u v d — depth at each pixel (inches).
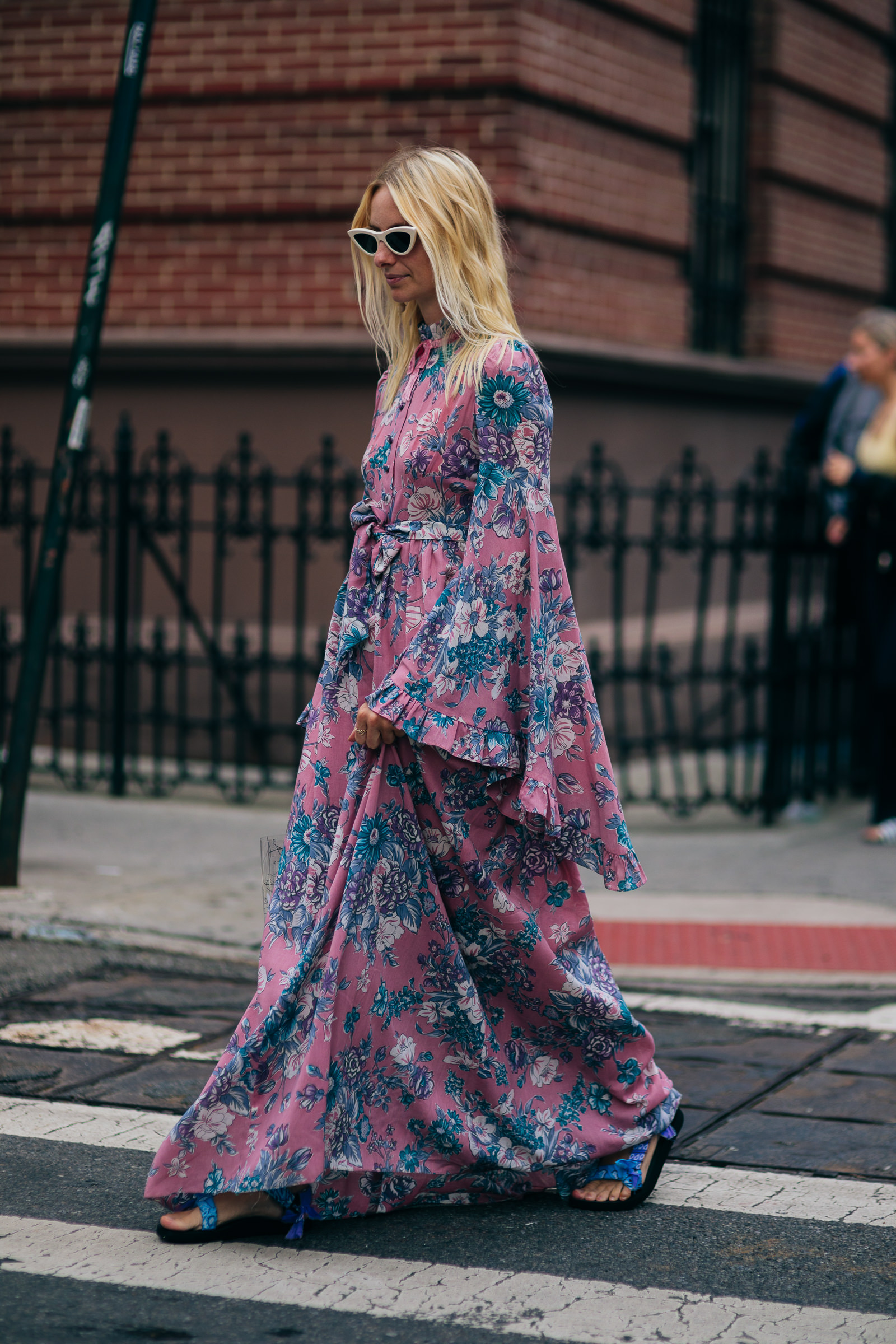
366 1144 132.2
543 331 370.0
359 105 362.6
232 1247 132.4
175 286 379.2
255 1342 116.1
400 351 139.9
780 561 333.1
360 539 137.7
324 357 359.6
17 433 396.8
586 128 381.4
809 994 217.5
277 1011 128.6
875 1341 117.4
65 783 343.9
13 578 398.6
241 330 373.4
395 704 129.7
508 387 130.1
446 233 130.9
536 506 132.3
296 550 369.1
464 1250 132.6
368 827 130.8
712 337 463.5
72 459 247.9
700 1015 206.1
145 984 210.8
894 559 318.7
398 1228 136.9
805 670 345.4
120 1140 156.6
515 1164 136.3
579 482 334.6
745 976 223.0
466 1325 119.3
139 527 340.2
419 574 133.5
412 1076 133.0
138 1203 141.5
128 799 338.6
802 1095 174.6
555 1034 138.1
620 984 219.9
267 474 333.7
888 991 218.2
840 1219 140.8
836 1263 131.5
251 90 368.5
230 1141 130.1
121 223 383.2
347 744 135.9
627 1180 141.3
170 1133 130.2
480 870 132.6
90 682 387.2
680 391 430.3
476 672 131.0
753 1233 137.5
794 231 489.1
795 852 308.3
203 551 377.1
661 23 402.6
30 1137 157.0
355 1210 137.0
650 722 339.9
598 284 391.9
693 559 439.2
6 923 230.1
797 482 337.1
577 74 371.9
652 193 410.0
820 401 372.8
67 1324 118.1
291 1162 126.8
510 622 132.2
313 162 366.0
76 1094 168.9
